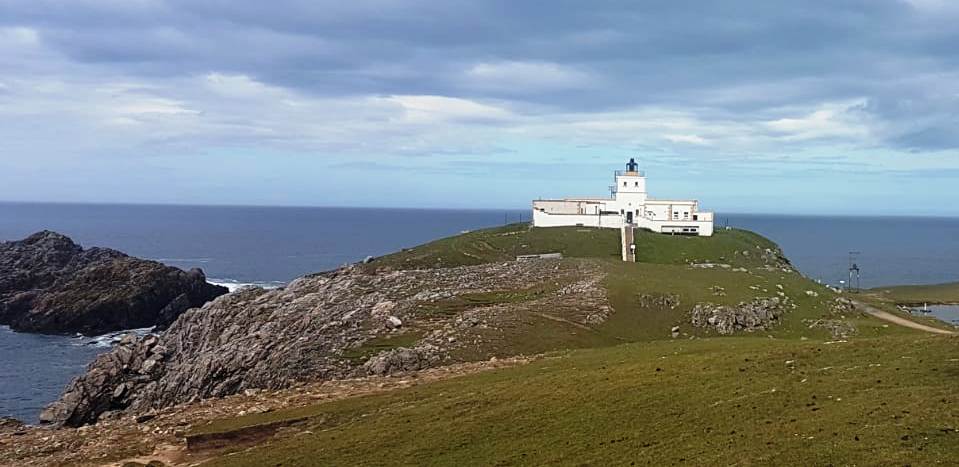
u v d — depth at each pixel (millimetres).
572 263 119875
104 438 52312
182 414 57656
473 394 52094
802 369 45000
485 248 159625
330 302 105625
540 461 37531
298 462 42344
